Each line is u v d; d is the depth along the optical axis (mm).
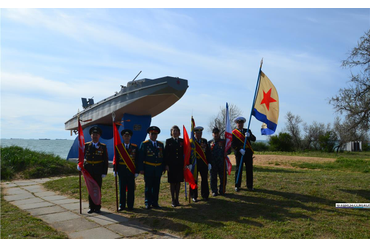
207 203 6695
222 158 7547
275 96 7711
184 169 6758
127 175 6555
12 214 6125
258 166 14867
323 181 8289
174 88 16531
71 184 9656
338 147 38781
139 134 18500
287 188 7699
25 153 15141
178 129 6918
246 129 8000
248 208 6191
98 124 20594
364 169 13617
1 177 12086
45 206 7062
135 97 17156
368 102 19031
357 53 18641
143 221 5586
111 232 4996
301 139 43594
